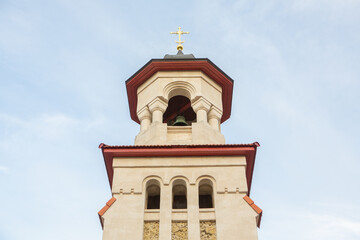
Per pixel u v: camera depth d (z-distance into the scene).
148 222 22.42
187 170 24.22
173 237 21.86
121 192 23.39
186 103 30.64
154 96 28.47
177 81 29.09
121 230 21.84
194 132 26.41
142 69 29.97
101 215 22.31
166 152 24.73
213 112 28.38
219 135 26.97
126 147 24.83
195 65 29.62
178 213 22.64
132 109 31.70
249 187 26.56
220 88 30.28
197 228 21.98
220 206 22.83
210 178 24.02
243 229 21.88
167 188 23.55
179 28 35.50
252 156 24.98
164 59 29.67
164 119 31.11
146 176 24.02
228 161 24.62
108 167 25.34
